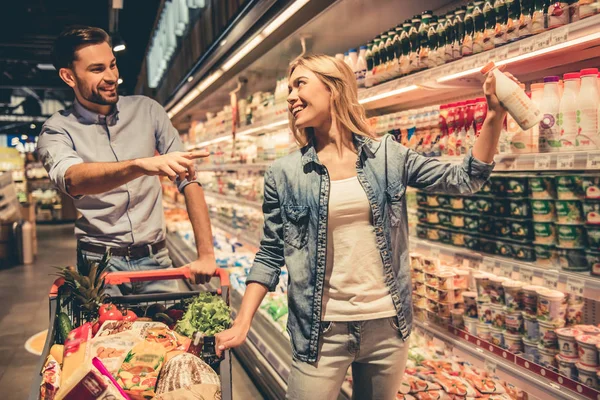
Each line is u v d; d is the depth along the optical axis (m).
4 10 10.23
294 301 1.74
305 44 3.83
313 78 1.70
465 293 2.54
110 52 2.25
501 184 2.29
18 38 11.47
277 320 3.53
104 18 10.37
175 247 6.92
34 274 7.52
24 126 23.66
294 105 1.74
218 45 4.55
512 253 2.25
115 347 1.64
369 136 1.75
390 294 1.68
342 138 1.75
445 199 2.66
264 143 4.72
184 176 1.66
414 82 2.43
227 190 6.34
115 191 2.39
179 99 7.16
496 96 1.54
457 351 2.53
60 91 19.77
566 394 1.96
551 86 1.98
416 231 2.90
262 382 3.27
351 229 1.68
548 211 2.09
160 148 2.56
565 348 2.01
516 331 2.26
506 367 2.24
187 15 6.05
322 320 1.69
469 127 2.36
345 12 3.11
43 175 15.02
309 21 3.26
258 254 1.86
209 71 5.11
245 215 5.36
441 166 1.69
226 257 5.38
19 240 8.33
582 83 1.90
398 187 1.70
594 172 2.09
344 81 1.70
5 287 6.70
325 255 1.68
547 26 1.90
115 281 2.06
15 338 4.71
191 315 1.88
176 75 7.35
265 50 4.00
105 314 1.85
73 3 10.20
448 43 2.46
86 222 2.42
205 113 8.66
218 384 1.57
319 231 1.68
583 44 2.03
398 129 2.85
